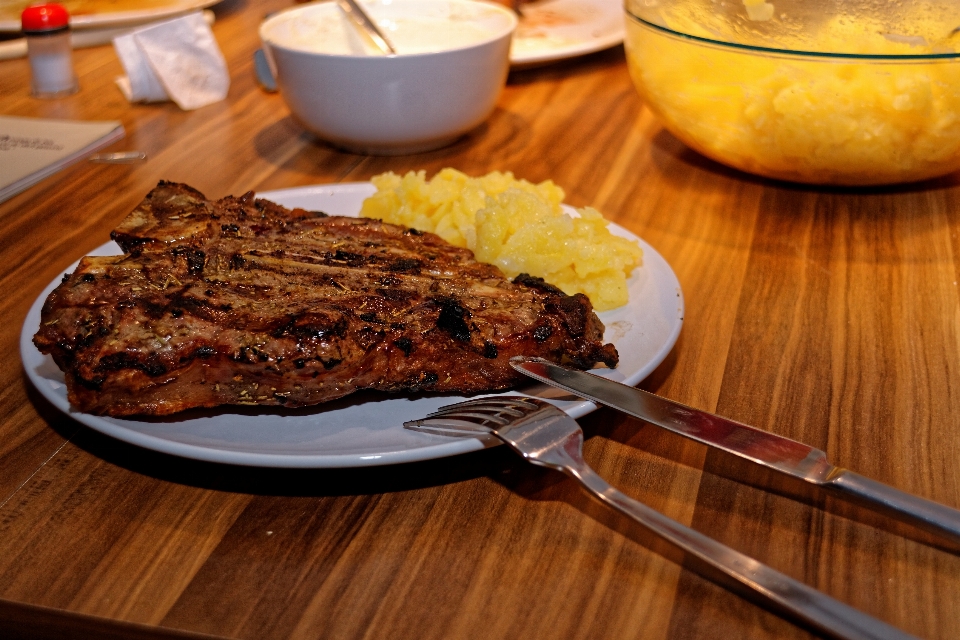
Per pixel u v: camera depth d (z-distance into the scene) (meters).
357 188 0.66
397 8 0.86
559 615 0.40
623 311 0.53
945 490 0.45
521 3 1.03
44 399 0.51
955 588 0.41
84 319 0.45
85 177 0.76
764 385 0.52
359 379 0.46
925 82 0.61
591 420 0.49
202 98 0.89
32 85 0.91
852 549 0.42
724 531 0.43
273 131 0.83
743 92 0.65
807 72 0.63
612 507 0.40
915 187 0.71
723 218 0.68
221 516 0.44
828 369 0.53
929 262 0.62
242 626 0.39
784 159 0.67
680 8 0.69
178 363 0.45
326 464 0.43
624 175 0.74
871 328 0.56
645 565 0.41
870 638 0.33
